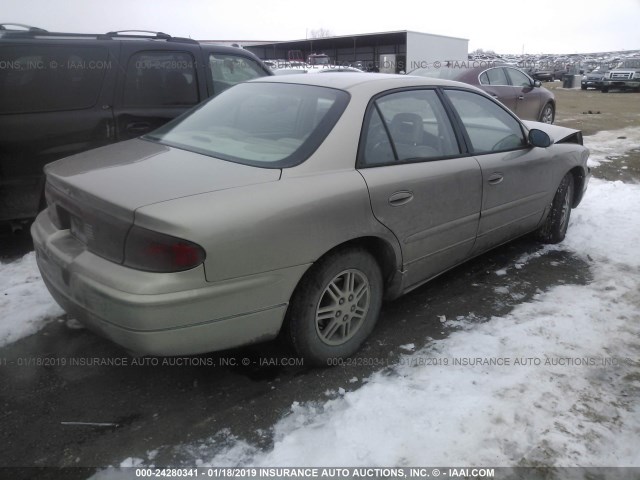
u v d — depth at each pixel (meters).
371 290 2.99
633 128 13.27
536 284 3.96
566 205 4.78
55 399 2.65
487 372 2.83
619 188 6.72
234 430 2.44
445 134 3.45
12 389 2.71
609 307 3.58
